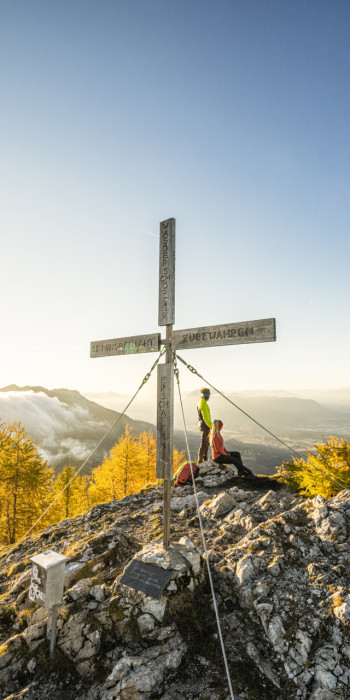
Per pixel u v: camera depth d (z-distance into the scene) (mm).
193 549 5711
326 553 5676
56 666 4582
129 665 4305
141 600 4973
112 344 6684
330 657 4102
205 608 5090
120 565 6105
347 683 3852
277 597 4949
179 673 4277
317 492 7906
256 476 9836
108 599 5188
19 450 20188
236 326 5426
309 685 3959
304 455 8805
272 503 7707
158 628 4723
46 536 8320
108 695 4090
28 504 20516
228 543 6520
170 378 5902
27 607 5625
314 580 5148
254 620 4812
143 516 8297
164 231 6191
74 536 7730
